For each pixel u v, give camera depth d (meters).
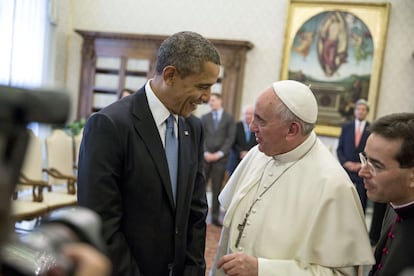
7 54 6.88
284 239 1.56
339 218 1.51
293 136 1.61
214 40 7.48
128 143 1.54
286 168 1.67
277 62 7.63
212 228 5.71
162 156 1.58
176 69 1.50
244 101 7.72
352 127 5.88
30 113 0.39
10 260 0.46
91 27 8.32
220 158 5.97
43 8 7.59
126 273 1.49
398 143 1.22
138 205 1.56
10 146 0.37
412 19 7.06
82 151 1.55
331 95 7.37
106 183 1.48
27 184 4.22
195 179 1.79
